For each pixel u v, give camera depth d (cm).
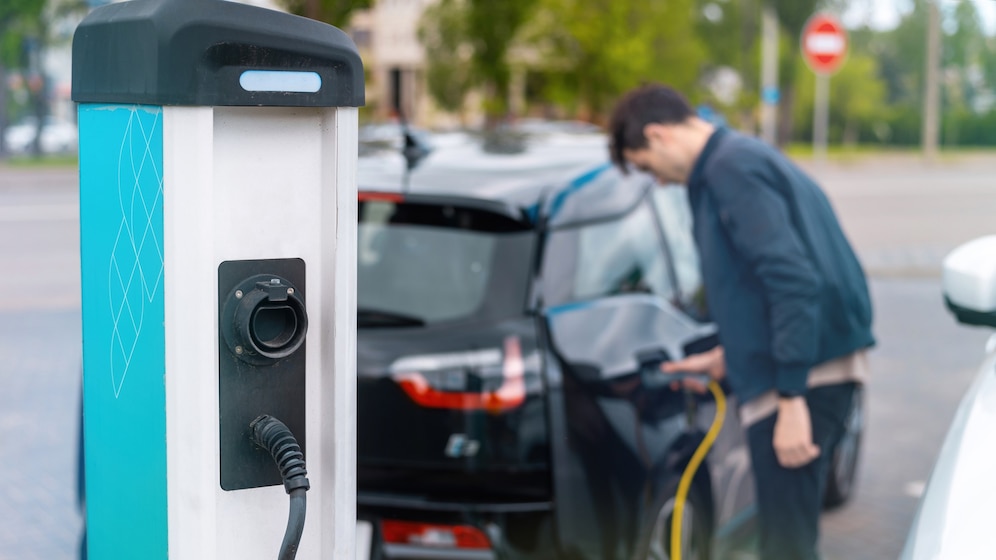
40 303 959
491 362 337
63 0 3206
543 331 345
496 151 411
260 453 182
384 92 4772
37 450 567
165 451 180
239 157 176
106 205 193
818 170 3222
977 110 5962
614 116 361
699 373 385
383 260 362
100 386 202
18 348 784
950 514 198
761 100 3834
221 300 176
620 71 2381
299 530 176
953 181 2777
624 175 385
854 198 2206
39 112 3366
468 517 335
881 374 783
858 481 554
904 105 6194
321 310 184
